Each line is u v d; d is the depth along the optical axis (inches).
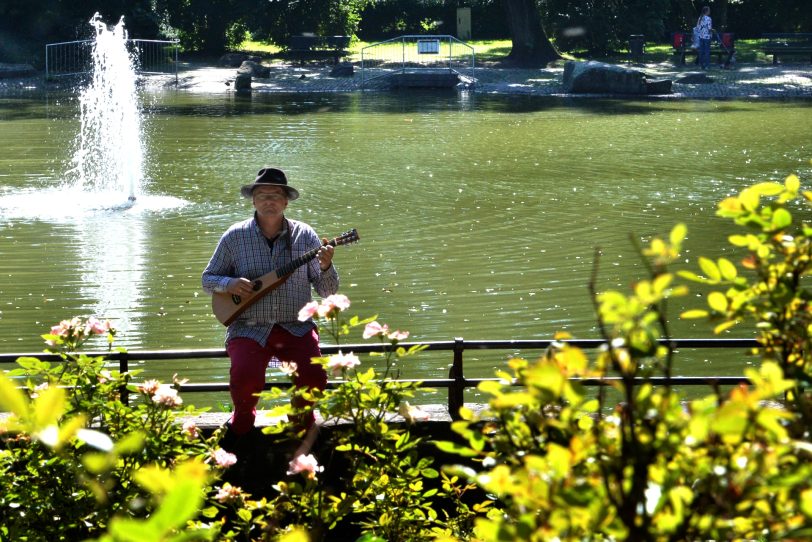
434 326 444.1
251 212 697.0
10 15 1924.2
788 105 1409.9
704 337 423.2
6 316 458.6
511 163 901.2
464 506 207.3
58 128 1148.5
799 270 116.9
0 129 1138.7
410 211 694.5
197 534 70.4
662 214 680.4
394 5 2655.0
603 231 629.9
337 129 1146.0
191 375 391.2
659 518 90.5
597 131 1129.4
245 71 1769.2
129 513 184.5
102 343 421.7
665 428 96.3
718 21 2500.0
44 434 74.8
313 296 502.9
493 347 250.5
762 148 986.1
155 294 493.4
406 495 198.2
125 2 2011.6
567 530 90.7
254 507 188.2
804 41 2249.0
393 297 488.4
